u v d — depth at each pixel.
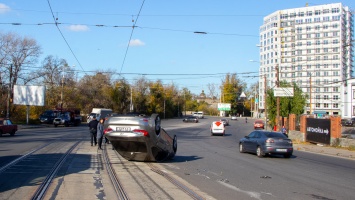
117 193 9.55
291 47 111.31
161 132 16.53
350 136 30.16
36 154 18.17
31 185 10.27
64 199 8.68
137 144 15.84
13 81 60.09
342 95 78.88
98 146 22.23
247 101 144.12
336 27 104.25
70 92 77.69
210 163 17.44
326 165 17.92
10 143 24.52
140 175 12.92
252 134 22.92
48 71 74.88
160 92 107.88
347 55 94.62
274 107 50.06
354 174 14.82
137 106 96.00
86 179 11.58
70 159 16.70
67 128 51.97
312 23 108.25
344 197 10.03
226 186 11.33
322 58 106.31
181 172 14.23
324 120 31.64
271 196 9.95
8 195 8.95
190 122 89.56
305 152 26.27
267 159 20.17
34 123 62.38
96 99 84.44
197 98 191.50
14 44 59.72
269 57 116.00
